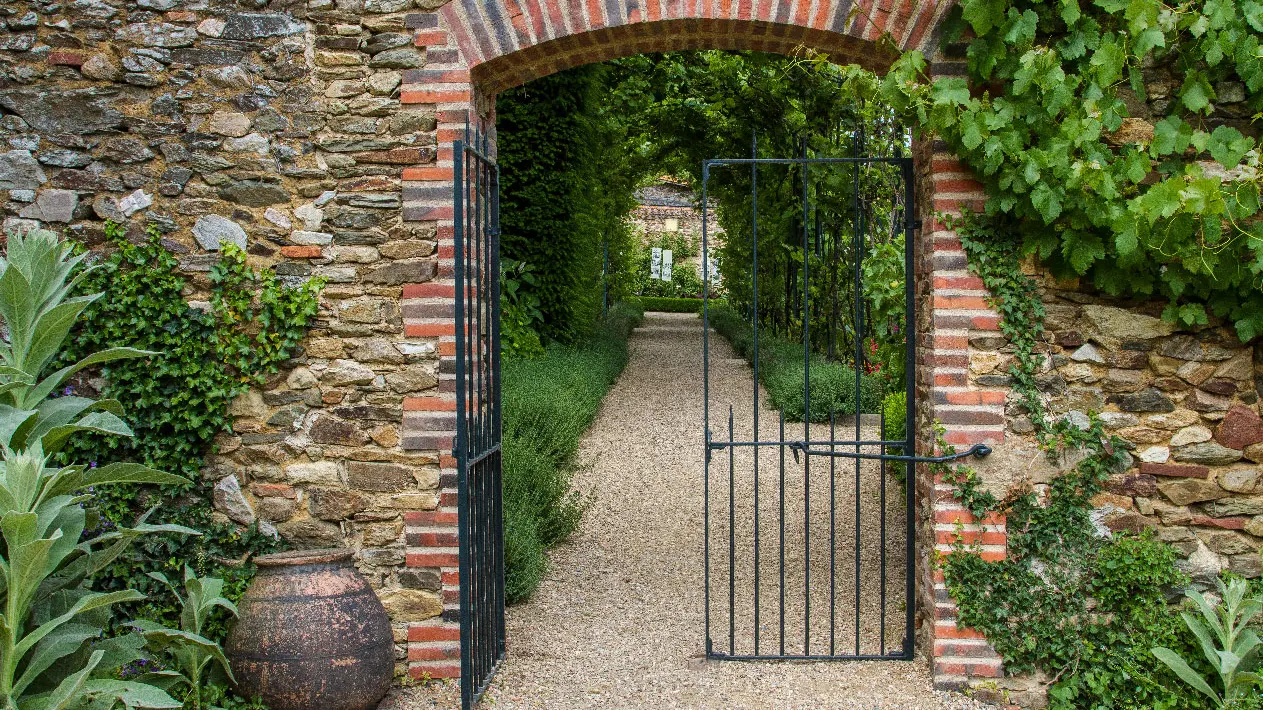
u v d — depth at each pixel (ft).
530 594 16.94
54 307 11.41
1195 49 12.17
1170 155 12.46
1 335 13.08
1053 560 12.78
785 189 37.19
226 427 13.48
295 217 13.42
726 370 42.22
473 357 13.80
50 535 10.41
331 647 11.85
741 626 15.60
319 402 13.48
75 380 13.52
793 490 22.95
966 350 12.82
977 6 11.73
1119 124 11.91
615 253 67.51
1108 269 12.34
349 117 13.30
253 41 13.35
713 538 20.06
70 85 13.47
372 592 12.73
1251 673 11.61
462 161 11.94
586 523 21.61
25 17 13.42
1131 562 12.49
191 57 13.41
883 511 13.76
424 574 13.41
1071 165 11.89
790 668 13.78
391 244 13.34
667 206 102.68
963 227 12.73
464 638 11.77
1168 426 12.68
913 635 13.88
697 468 25.71
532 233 36.96
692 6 12.83
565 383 29.48
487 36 13.11
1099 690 12.41
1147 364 12.71
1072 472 12.77
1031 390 12.73
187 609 11.83
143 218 13.52
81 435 13.35
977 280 12.78
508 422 22.67
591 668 14.02
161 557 13.35
